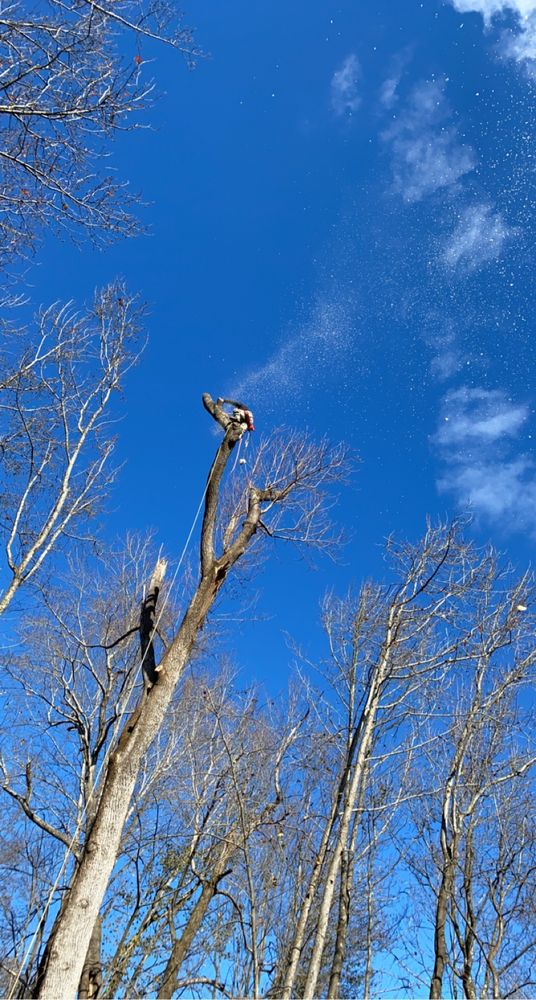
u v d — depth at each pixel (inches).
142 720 267.1
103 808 249.9
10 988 358.3
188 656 288.8
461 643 408.2
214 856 475.8
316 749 482.0
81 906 232.4
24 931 452.1
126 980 457.7
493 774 422.9
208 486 321.7
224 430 333.4
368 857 499.8
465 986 366.9
